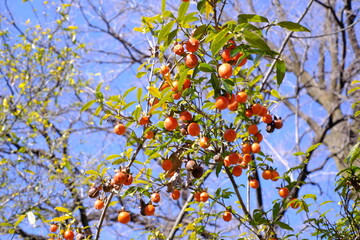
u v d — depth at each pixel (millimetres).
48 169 7355
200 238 3912
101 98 3018
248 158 3322
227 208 3588
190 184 3467
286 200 3459
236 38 2529
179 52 2717
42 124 8453
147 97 3158
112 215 9211
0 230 6461
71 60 8180
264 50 2480
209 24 2689
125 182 3035
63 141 8328
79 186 6953
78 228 3338
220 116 3346
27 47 8086
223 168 3496
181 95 2895
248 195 3730
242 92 2961
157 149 3148
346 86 9688
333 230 3322
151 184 3213
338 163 8562
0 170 6891
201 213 3867
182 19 2658
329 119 8609
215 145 3281
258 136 3365
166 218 9055
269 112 3436
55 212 7020
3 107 7758
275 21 2680
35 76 8055
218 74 2723
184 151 3191
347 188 3154
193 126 2934
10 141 7742
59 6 7848
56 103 8078
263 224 3607
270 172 3422
